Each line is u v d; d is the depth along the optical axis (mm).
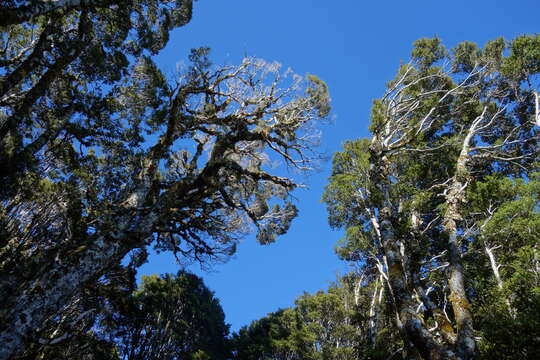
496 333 8984
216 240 17375
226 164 14148
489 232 17594
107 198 15164
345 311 28234
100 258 10836
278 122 15898
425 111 19719
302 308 36000
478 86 23375
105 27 14227
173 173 16562
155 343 31625
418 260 8336
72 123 14234
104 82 14242
